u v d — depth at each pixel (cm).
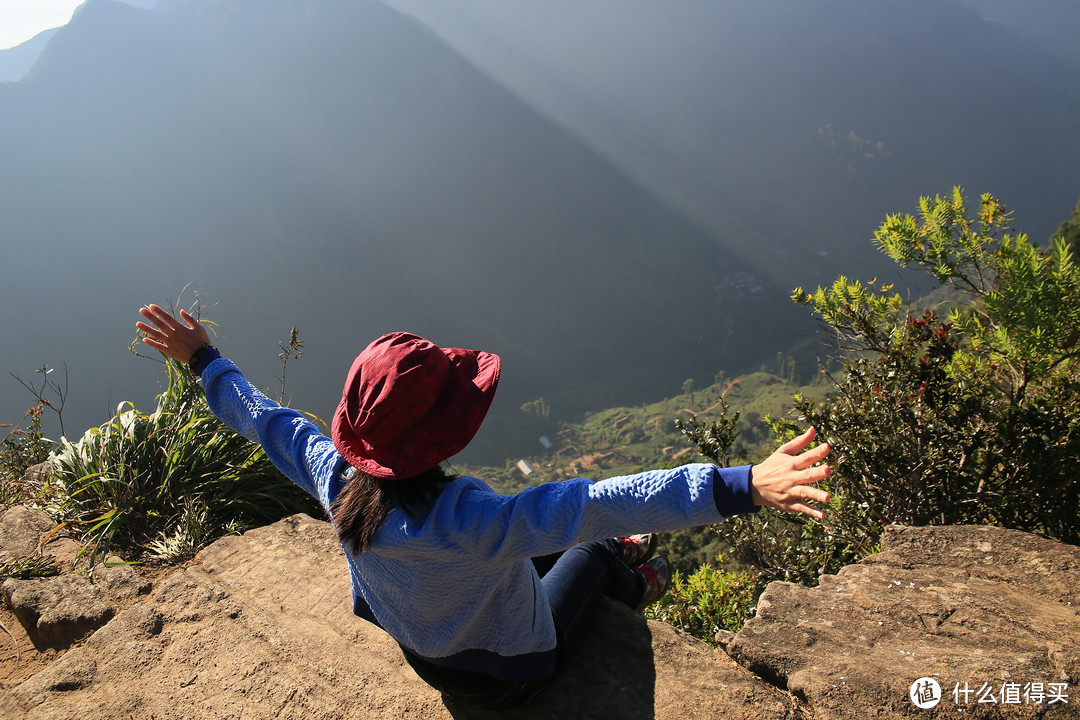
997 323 349
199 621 195
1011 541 197
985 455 312
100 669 179
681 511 90
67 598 216
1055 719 131
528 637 129
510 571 120
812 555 349
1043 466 293
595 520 96
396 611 124
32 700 169
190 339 164
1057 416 295
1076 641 157
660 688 155
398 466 105
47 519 270
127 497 261
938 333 316
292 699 164
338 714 160
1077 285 315
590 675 160
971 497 303
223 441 284
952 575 190
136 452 274
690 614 382
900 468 313
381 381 101
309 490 142
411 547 107
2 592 231
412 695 163
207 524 255
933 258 372
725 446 339
